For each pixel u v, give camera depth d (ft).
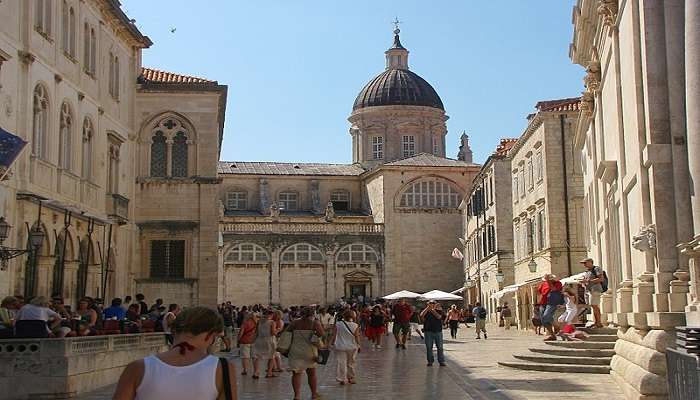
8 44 94.17
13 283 94.48
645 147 55.42
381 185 295.89
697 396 34.04
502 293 198.80
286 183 316.60
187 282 150.20
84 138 123.54
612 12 68.44
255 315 89.10
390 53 351.25
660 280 54.08
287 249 276.21
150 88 152.87
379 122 330.54
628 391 56.49
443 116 337.93
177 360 18.53
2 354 63.26
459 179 299.79
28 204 98.12
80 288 118.73
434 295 232.53
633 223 64.28
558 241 160.66
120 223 138.10
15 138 81.05
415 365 95.50
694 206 48.37
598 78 88.12
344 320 75.56
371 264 285.23
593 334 84.99
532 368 80.48
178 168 153.17
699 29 47.24
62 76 111.55
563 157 162.20
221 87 154.61
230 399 18.47
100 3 129.08
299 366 60.39
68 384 63.57
